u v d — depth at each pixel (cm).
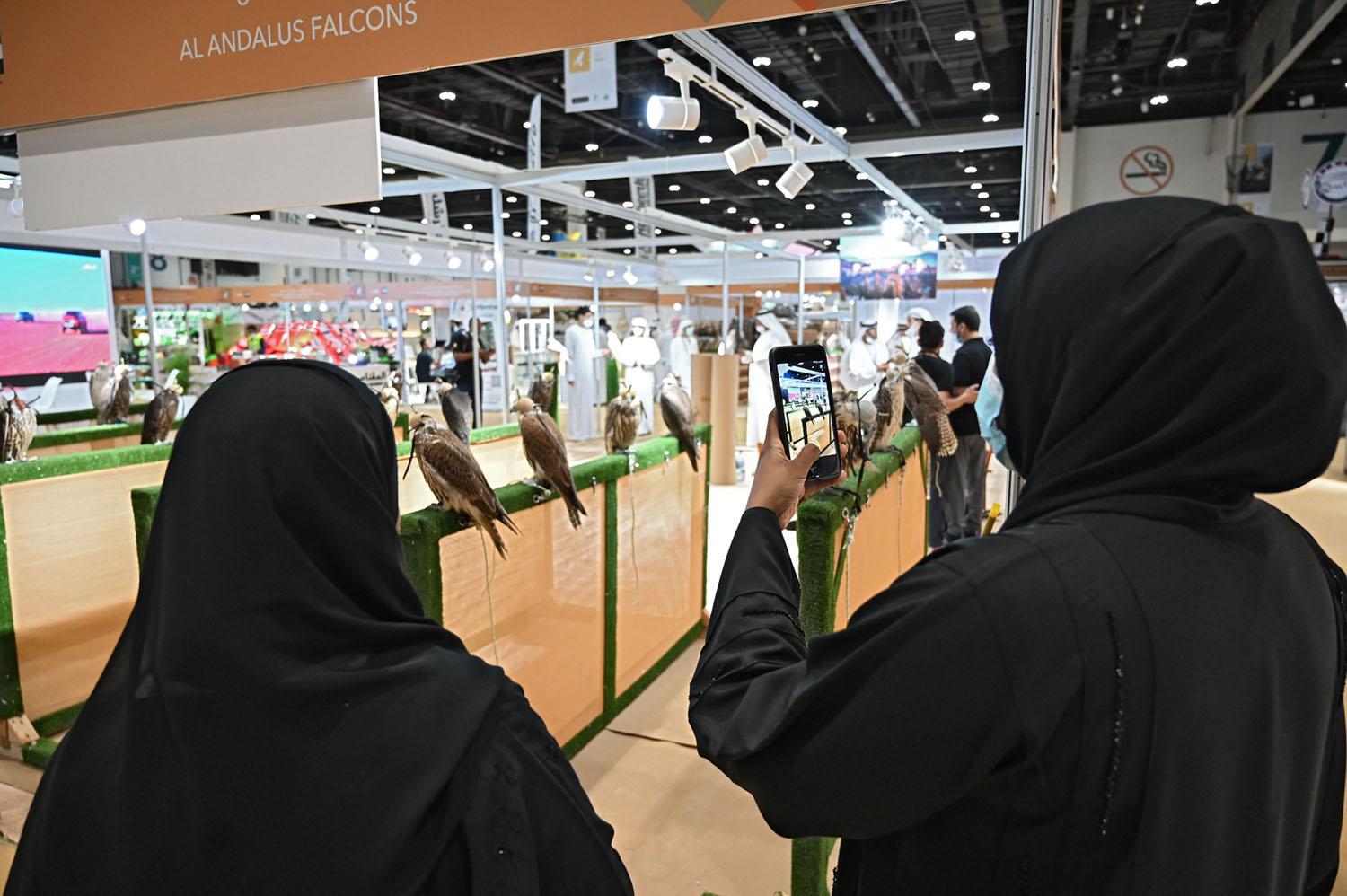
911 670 58
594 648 301
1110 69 596
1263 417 58
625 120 684
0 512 292
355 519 74
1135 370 61
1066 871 58
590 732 300
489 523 214
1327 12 445
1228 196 624
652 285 1412
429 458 208
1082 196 670
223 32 196
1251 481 59
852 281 858
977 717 56
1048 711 55
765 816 69
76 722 73
